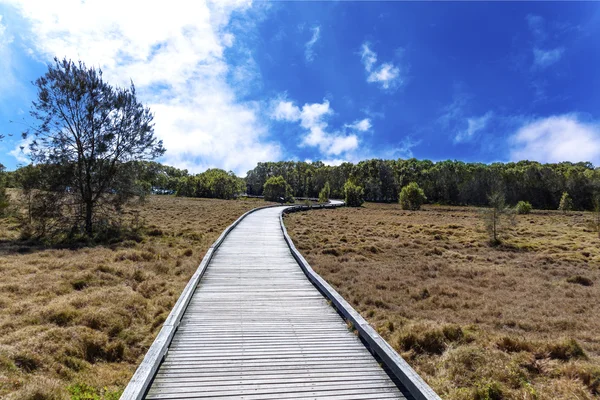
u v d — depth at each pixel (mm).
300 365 4762
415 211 53406
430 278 12414
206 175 87375
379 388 4230
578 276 12367
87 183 17766
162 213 31562
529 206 46875
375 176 105312
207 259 10828
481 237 22969
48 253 12922
